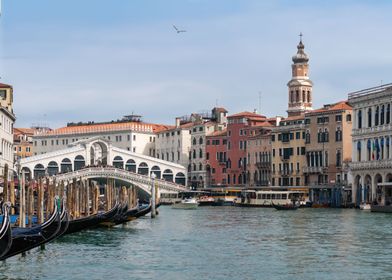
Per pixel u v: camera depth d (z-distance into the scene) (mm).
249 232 57531
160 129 166000
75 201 53281
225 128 153250
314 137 126625
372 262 39031
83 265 37344
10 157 94750
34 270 35531
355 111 107938
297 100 149125
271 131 136000
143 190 124875
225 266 37625
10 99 93688
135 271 35875
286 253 42938
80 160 137875
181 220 74250
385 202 99438
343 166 120438
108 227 59406
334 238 51938
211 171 149750
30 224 41969
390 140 99250
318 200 119312
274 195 117500
